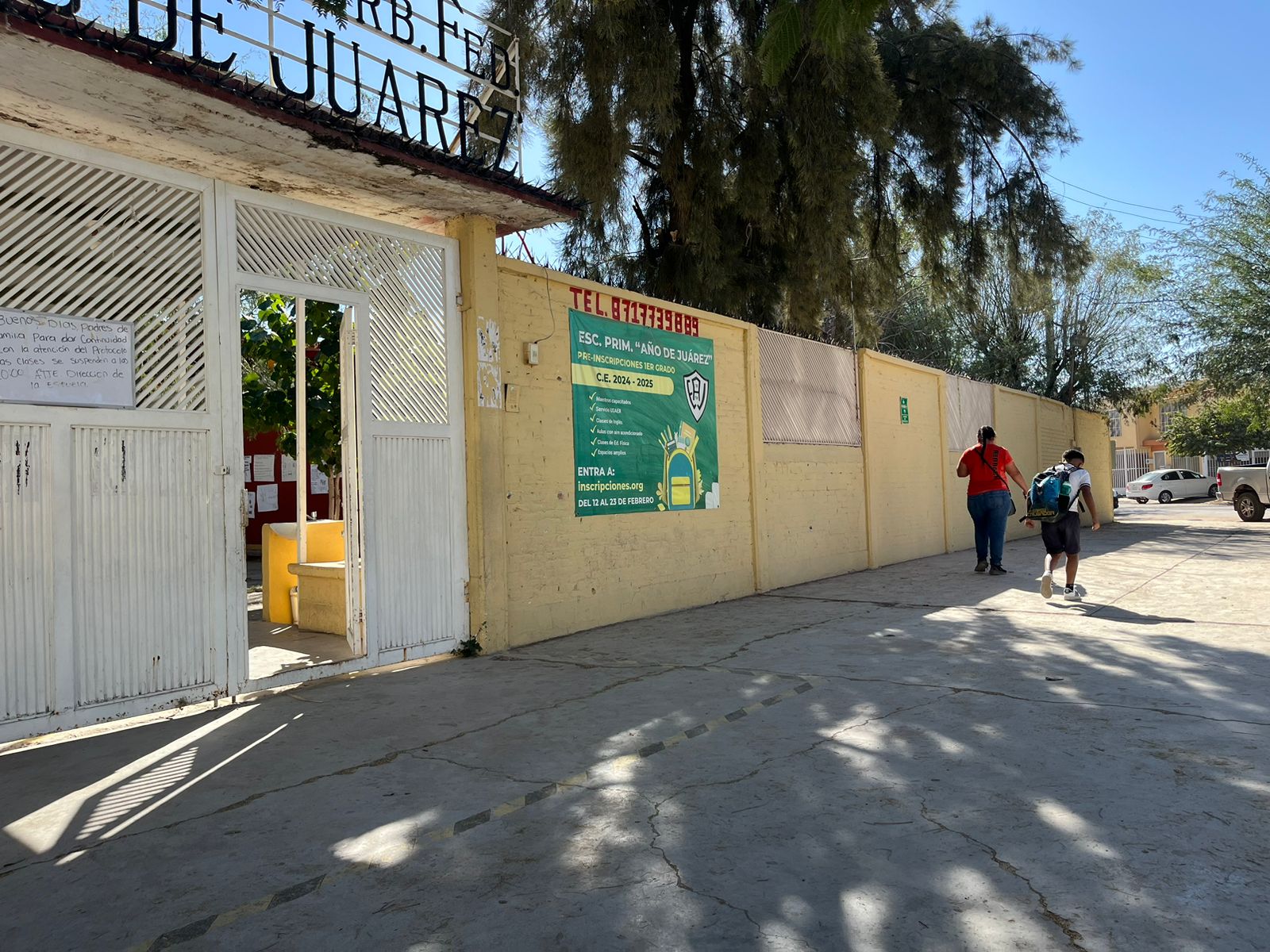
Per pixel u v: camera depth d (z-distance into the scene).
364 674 6.31
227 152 5.47
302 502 8.43
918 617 8.15
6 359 4.65
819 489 11.76
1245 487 22.66
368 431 6.40
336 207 6.71
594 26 11.38
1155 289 26.80
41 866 3.23
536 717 5.05
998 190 17.23
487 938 2.63
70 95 4.60
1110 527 21.61
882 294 16.02
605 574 8.20
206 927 2.75
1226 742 4.24
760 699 5.30
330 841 3.39
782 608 9.05
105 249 5.08
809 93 12.42
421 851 3.27
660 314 9.05
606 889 2.92
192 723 5.11
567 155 12.01
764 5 12.90
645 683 5.81
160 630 5.19
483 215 7.05
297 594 8.29
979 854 3.09
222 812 3.72
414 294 6.79
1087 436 25.03
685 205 13.34
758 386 10.55
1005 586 10.21
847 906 2.75
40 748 4.69
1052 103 16.34
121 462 5.06
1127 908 2.68
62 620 4.76
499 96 8.05
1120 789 3.65
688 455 9.35
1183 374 27.09
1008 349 27.25
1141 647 6.50
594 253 14.27
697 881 2.95
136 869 3.18
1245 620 7.49
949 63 15.59
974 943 2.51
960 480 16.22
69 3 4.14
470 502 7.05
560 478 7.79
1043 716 4.77
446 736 4.73
